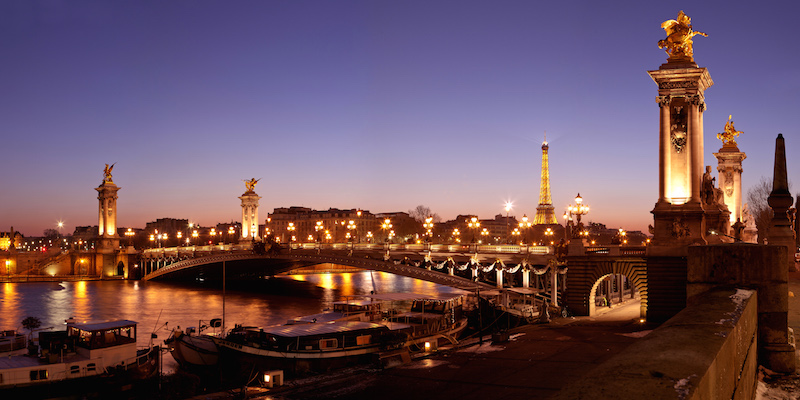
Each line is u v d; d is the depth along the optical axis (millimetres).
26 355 45219
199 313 98062
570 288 59188
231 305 110438
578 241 59344
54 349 43938
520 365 36375
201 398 35469
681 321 8164
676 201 50375
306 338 44719
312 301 117375
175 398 41656
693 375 5176
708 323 7836
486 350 42719
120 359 45125
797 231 58031
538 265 79625
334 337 45875
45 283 179875
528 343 43719
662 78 51062
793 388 11453
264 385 37344
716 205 60875
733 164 76688
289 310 101688
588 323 52812
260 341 45844
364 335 46938
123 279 198875
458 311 65750
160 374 47188
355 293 136750
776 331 12461
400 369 39094
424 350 46625
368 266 104938
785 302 12438
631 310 64375
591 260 57875
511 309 64375
